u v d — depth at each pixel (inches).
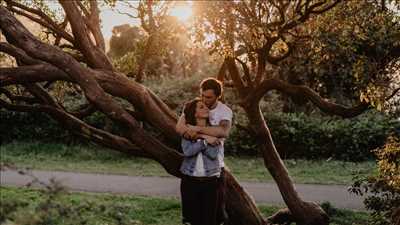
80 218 162.1
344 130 690.8
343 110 306.5
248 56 321.7
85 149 724.0
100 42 270.1
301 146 706.8
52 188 144.4
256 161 669.3
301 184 513.3
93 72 249.9
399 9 285.7
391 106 288.0
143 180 520.7
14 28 218.5
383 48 286.2
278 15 307.3
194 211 234.8
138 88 259.8
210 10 266.8
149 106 263.0
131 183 502.3
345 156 688.4
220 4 266.7
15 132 773.3
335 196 453.7
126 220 168.7
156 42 328.2
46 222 158.2
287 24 296.4
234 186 285.3
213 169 231.8
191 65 886.4
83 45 251.9
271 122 709.3
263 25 278.5
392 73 285.4
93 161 658.8
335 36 299.6
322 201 431.5
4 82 226.8
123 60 358.6
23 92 340.5
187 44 315.0
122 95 256.7
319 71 618.2
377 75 281.3
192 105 237.5
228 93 730.8
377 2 291.9
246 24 273.6
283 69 605.9
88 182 500.7
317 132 700.0
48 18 279.9
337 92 699.4
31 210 148.6
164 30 321.4
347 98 703.7
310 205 335.0
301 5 298.2
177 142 268.5
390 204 269.4
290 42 329.4
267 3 285.0
